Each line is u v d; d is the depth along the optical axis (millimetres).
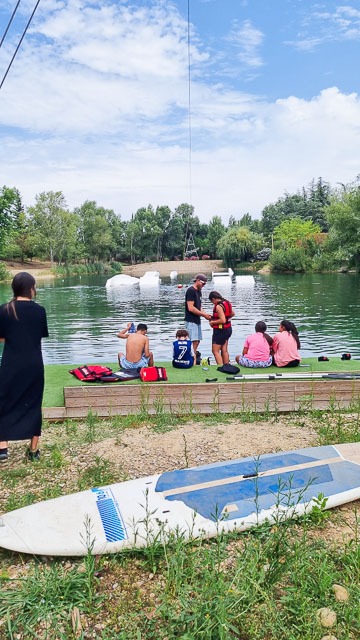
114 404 6535
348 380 6840
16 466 4785
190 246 107875
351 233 47594
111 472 4609
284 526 3494
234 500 3795
